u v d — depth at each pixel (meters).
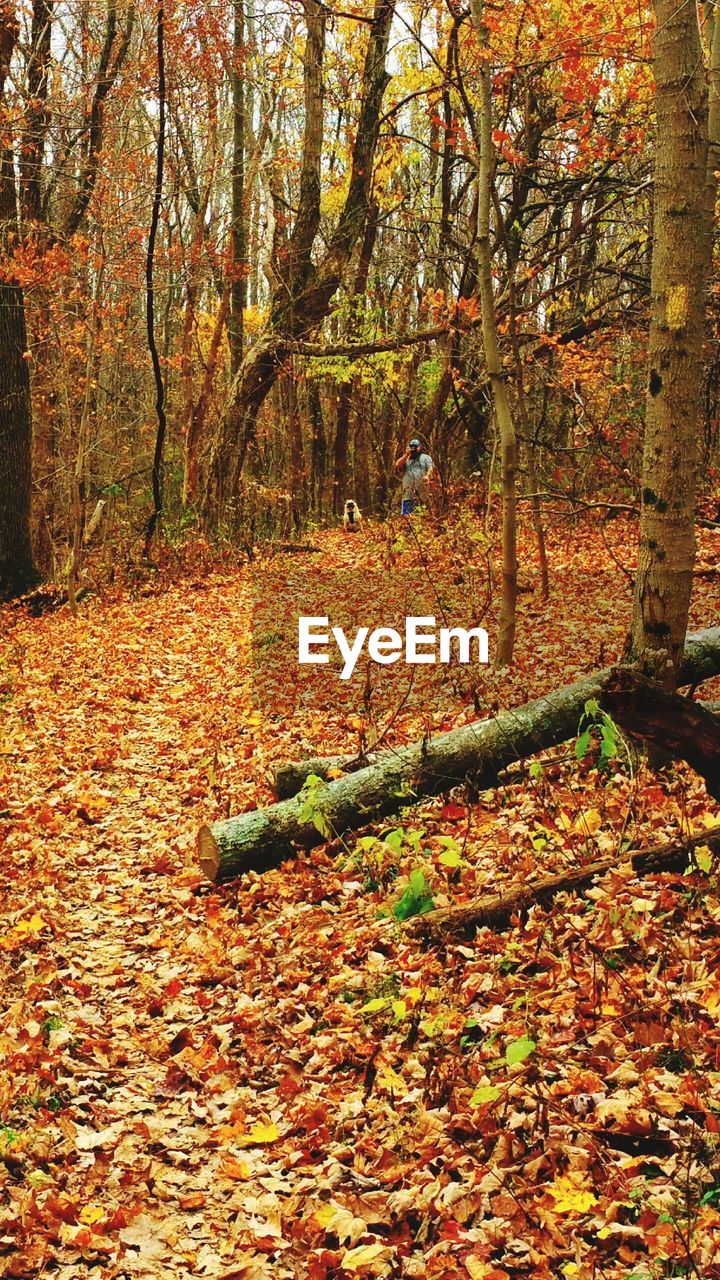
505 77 12.09
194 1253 3.84
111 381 29.95
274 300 24.59
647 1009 4.42
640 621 6.32
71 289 20.09
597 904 5.23
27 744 10.66
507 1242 3.56
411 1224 3.81
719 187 11.06
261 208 30.67
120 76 22.19
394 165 26.81
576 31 12.03
